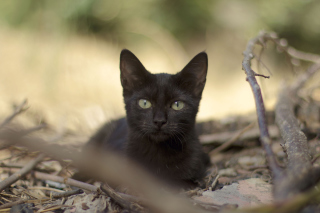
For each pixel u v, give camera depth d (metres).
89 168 0.60
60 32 1.37
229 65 1.76
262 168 0.64
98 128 0.76
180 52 1.76
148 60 1.61
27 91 1.14
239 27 1.74
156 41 1.71
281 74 1.50
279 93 0.77
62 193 0.57
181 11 1.76
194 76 0.64
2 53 1.29
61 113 0.90
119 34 1.69
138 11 1.70
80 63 1.32
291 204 0.42
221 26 1.80
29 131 0.59
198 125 0.79
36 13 1.43
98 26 1.66
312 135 0.70
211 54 1.81
